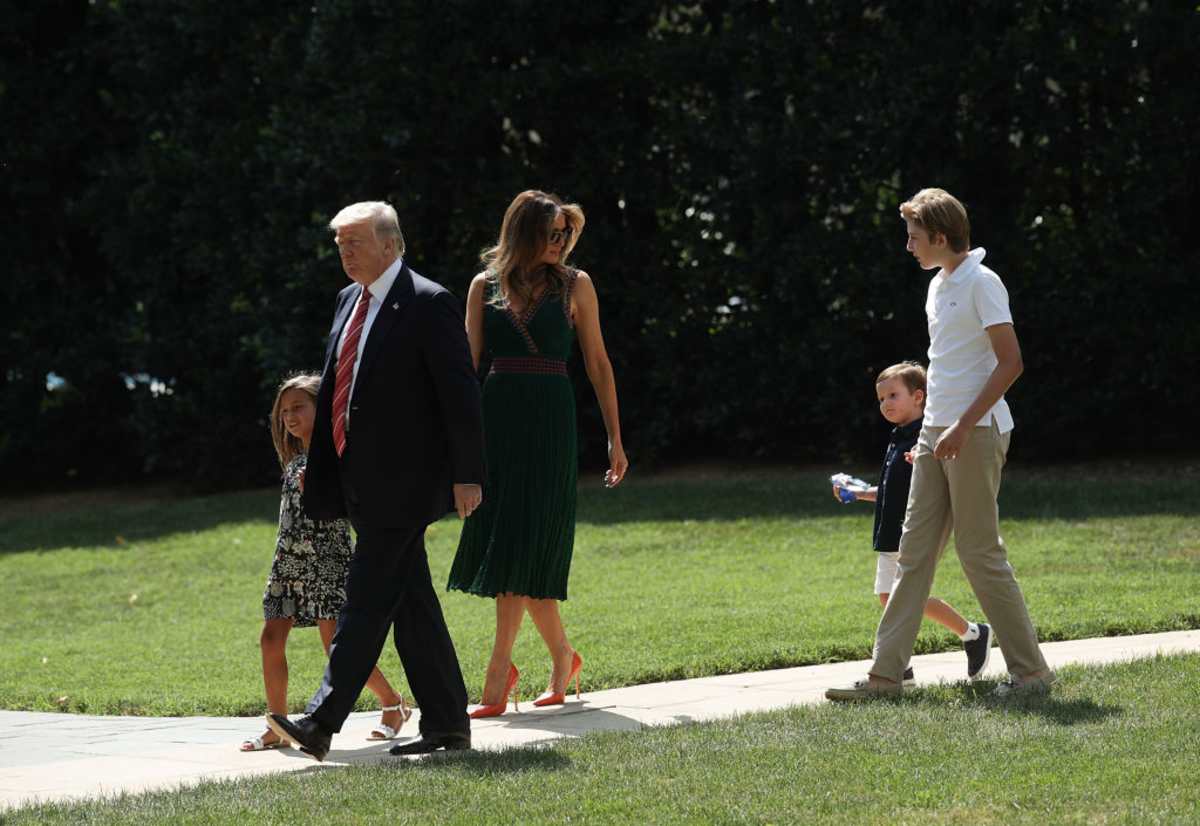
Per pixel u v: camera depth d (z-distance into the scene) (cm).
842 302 5597
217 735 2617
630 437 6078
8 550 5991
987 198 5459
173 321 6669
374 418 2141
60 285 7294
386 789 1892
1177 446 5741
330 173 5938
